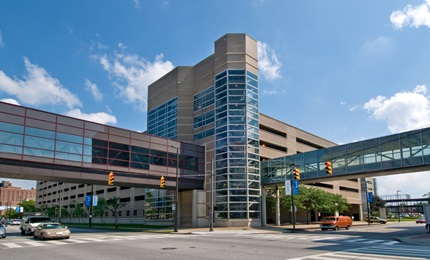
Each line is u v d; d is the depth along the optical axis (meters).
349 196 86.69
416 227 48.28
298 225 57.00
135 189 75.69
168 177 46.84
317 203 60.50
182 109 57.97
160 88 64.62
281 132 66.19
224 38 52.59
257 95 51.75
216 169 49.50
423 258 14.42
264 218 50.66
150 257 15.41
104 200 77.44
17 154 33.78
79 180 39.62
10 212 157.62
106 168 40.25
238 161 47.94
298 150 70.12
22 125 34.66
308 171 45.94
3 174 34.56
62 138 37.22
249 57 52.00
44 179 38.47
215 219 47.28
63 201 110.31
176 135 57.16
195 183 50.56
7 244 22.72
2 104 33.75
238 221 46.22
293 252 16.88
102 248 19.59
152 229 44.44
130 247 20.03
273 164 50.56
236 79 50.62
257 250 17.86
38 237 27.44
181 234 34.88
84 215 94.69
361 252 16.84
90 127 39.75
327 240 24.92
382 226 53.66
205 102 55.22
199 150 52.00
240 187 47.16
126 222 76.94
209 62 55.97
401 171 38.31
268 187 54.06
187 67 59.91
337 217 41.44
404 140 36.75
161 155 46.62
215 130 50.97
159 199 58.06
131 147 43.31
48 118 36.56
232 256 15.43
